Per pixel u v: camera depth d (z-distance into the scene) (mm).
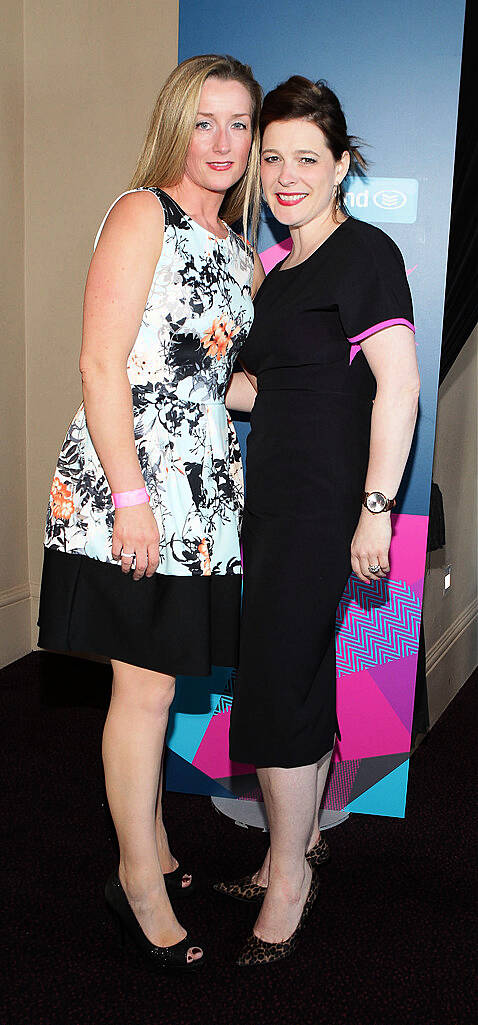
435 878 2266
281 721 1788
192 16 2312
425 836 2477
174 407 1729
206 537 1771
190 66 1682
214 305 1722
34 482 3697
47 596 1810
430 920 2084
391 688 2473
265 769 1852
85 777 2709
